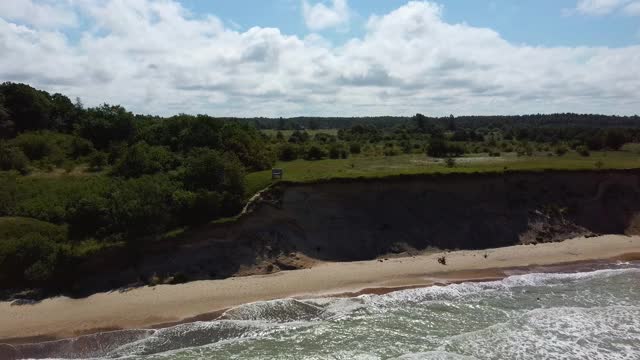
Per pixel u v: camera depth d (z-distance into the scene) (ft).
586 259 111.75
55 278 89.86
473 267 104.88
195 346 71.41
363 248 111.34
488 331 75.31
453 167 139.74
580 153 204.44
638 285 96.43
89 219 100.27
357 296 89.10
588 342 72.59
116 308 83.20
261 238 105.81
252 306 84.17
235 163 115.14
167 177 116.47
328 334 74.90
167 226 101.24
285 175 121.49
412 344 71.46
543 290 93.61
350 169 138.21
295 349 70.13
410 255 111.86
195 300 86.28
